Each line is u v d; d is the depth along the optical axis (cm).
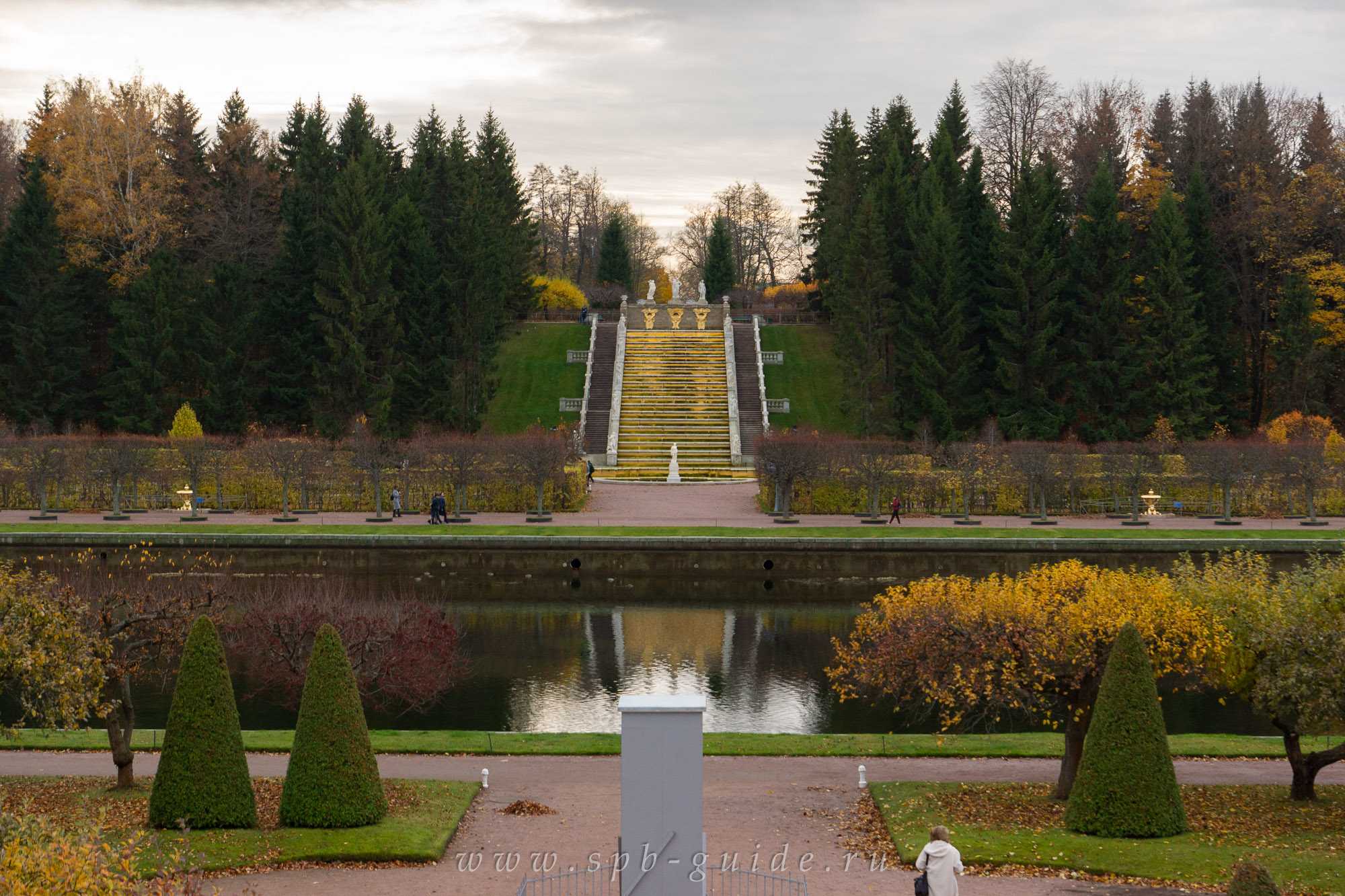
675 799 1581
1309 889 1795
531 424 8512
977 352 8425
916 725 3209
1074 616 2219
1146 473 6569
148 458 6619
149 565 5197
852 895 1833
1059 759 2752
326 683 2138
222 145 10306
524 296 10494
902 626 2348
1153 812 2052
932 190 8631
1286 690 2197
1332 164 9325
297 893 1823
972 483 6372
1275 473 6494
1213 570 2447
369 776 2138
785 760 2723
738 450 7938
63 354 8619
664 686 3584
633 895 1575
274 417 8544
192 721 2095
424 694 3125
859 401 8188
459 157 9650
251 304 8756
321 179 9062
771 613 4675
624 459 7906
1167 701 3422
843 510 6562
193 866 1664
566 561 5222
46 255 8562
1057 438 8038
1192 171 9369
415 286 8488
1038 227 8288
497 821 2209
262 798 2312
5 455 6669
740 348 9644
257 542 5253
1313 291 8550
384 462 6362
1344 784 2472
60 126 9862
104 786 2408
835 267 9375
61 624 2208
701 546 5209
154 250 9256
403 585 5025
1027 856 1956
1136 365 8250
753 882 1888
